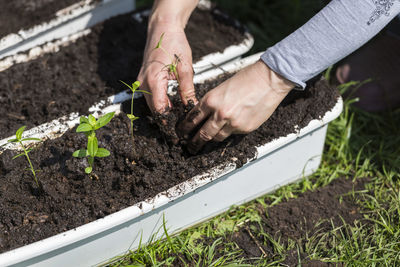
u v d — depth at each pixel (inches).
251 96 34.5
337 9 33.4
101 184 36.8
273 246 38.4
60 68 45.0
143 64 38.5
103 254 36.1
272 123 38.9
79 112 40.6
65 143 38.2
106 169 37.2
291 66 34.2
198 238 38.9
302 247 38.5
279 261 37.4
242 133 36.3
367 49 48.2
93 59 45.9
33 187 36.4
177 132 37.7
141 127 39.1
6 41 44.9
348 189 42.0
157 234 37.6
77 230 33.7
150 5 50.0
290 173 41.4
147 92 36.9
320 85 40.5
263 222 39.8
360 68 48.0
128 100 40.4
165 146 38.2
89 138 34.7
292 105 39.8
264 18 55.9
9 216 35.5
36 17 46.9
